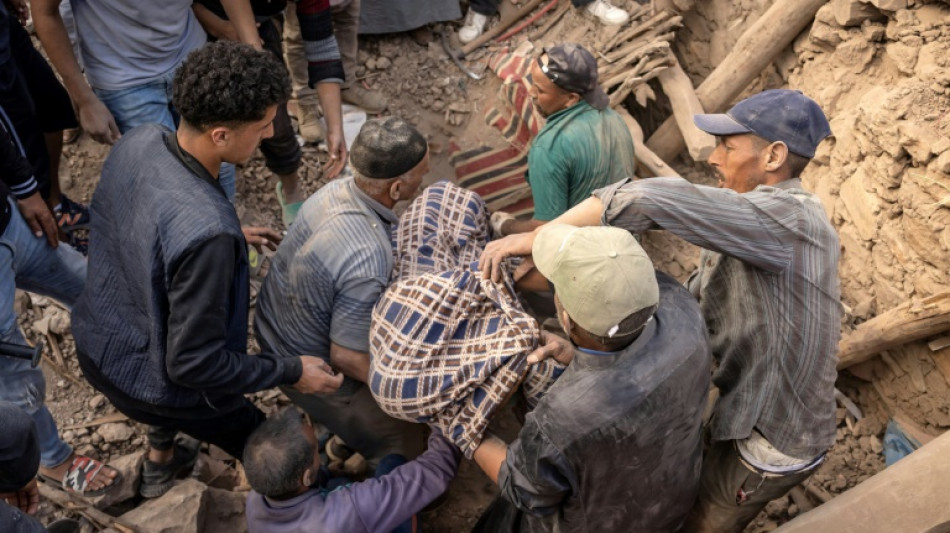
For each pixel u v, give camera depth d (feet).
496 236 11.28
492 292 7.58
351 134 14.26
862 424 10.71
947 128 9.41
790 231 6.39
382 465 9.04
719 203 6.23
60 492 9.43
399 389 7.65
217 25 11.89
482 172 14.33
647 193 6.20
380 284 8.21
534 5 15.46
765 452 7.45
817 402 7.23
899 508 7.50
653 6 14.53
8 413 6.70
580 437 6.18
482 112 14.94
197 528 9.12
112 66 10.77
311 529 7.63
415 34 15.69
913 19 10.74
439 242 8.73
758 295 6.84
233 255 6.92
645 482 6.87
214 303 6.84
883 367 10.36
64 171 12.89
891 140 9.78
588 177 10.16
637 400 6.12
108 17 10.37
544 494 6.66
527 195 13.88
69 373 11.21
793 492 10.38
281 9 12.04
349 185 8.52
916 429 9.99
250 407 9.30
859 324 10.36
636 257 5.75
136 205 7.01
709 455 8.26
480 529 8.75
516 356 7.34
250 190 13.67
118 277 7.51
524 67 14.46
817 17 11.91
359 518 7.72
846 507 7.75
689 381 6.34
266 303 9.08
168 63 11.11
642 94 13.61
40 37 10.16
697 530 8.62
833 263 6.68
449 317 7.68
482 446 7.63
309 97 13.80
